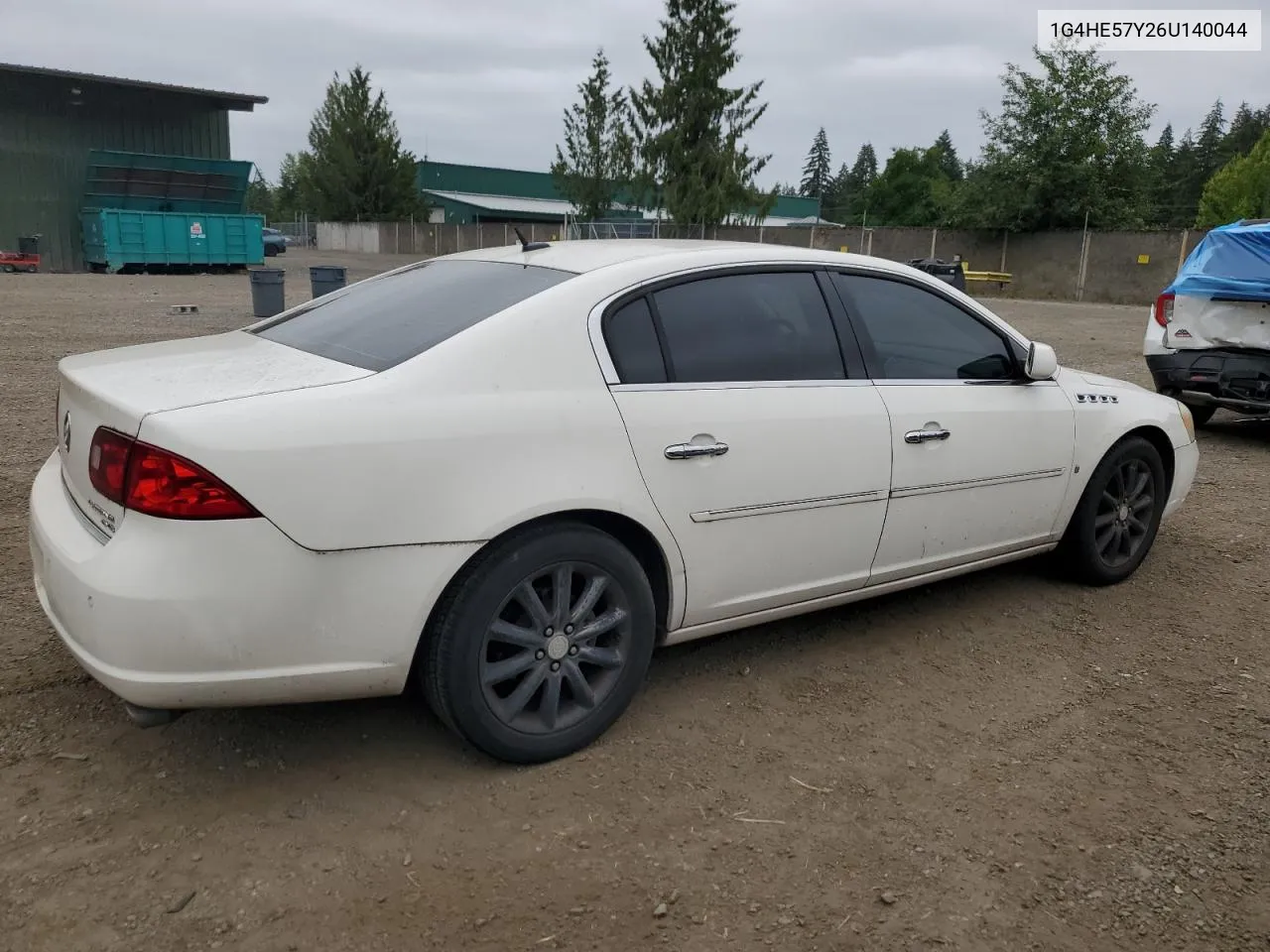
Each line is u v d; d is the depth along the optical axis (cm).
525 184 7494
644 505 314
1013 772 317
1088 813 296
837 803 296
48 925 235
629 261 338
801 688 369
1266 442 874
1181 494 514
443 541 277
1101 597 473
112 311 1723
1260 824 292
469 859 265
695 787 302
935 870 267
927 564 405
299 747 315
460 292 340
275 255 4941
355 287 404
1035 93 3291
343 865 260
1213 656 409
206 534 252
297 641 265
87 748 309
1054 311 2625
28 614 402
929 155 7131
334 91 5956
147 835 269
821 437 354
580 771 309
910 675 383
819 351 367
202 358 320
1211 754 332
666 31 3684
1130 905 256
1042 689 375
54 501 309
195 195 3372
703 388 332
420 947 233
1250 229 824
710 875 262
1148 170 3428
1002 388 421
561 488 294
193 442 251
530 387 298
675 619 336
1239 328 811
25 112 3159
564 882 257
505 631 295
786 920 247
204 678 258
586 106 4256
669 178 3772
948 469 396
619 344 320
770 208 3756
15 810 277
